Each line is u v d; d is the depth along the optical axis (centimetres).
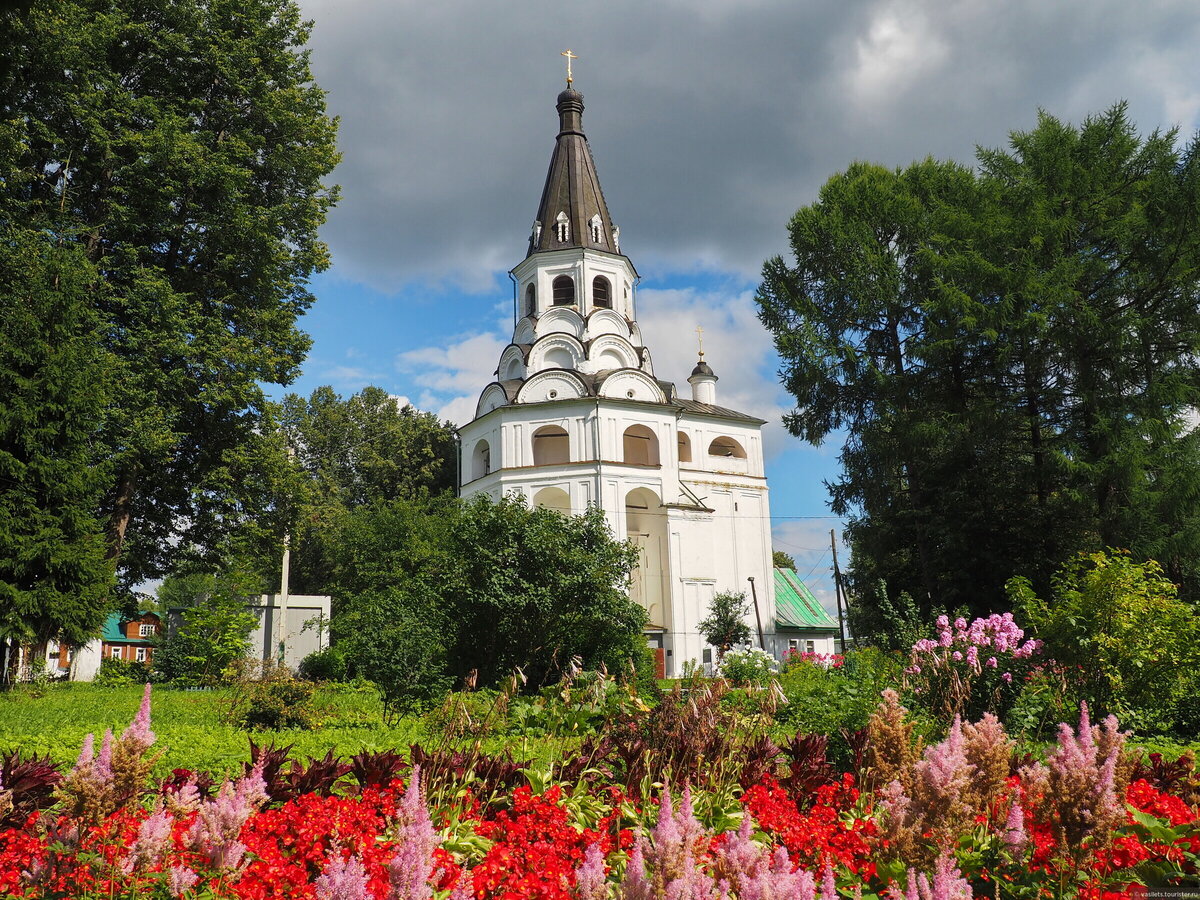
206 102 2761
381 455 5906
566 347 4500
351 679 3148
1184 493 2688
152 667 3266
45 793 615
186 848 498
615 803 749
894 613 1551
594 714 1250
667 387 4544
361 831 600
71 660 2705
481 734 988
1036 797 525
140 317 2512
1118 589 1359
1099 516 2845
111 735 480
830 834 602
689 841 350
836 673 1927
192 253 2723
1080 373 2917
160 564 2852
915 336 3372
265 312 2805
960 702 1179
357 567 4188
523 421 4309
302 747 1167
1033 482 3000
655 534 4434
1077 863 460
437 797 702
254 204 2858
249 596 3512
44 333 2236
